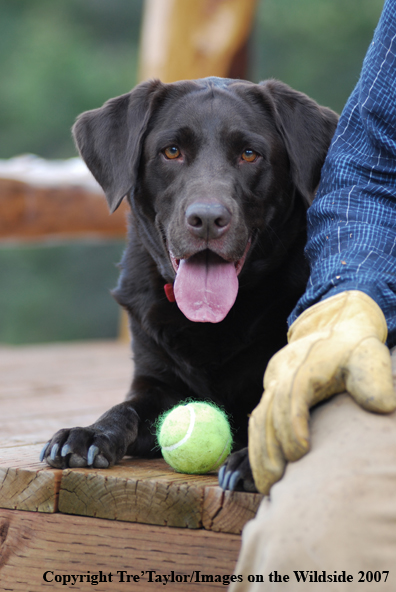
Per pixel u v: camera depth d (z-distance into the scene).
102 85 18.11
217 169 2.92
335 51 17.72
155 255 3.16
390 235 2.32
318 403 2.04
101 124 3.33
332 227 2.38
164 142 3.04
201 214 2.69
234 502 2.24
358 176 2.45
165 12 7.16
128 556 2.38
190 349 3.04
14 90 17.97
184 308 2.76
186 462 2.47
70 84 18.09
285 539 1.71
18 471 2.52
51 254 18.92
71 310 18.88
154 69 7.26
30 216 6.40
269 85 3.27
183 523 2.31
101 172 3.29
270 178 3.06
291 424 1.88
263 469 1.95
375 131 2.41
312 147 3.17
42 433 3.54
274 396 1.96
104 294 19.02
